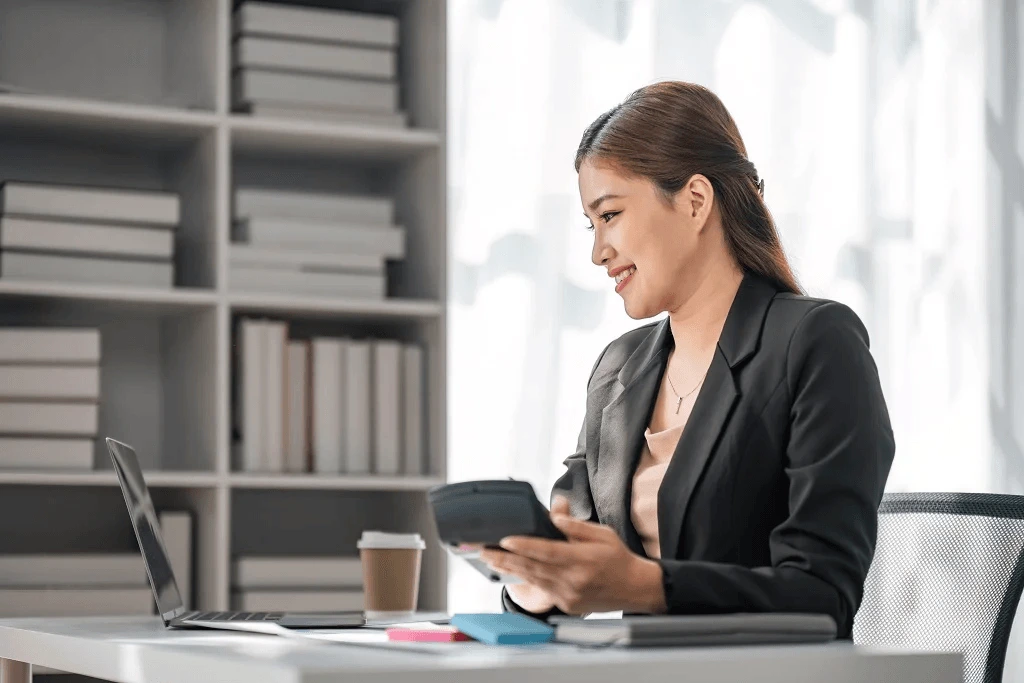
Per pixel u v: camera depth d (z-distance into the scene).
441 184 3.13
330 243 3.06
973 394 3.87
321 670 0.93
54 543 3.03
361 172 3.41
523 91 3.53
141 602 2.80
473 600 3.39
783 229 3.79
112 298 2.82
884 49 3.93
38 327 3.05
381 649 1.17
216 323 2.89
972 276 3.90
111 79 3.19
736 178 1.66
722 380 1.56
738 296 1.61
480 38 3.52
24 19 3.12
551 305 3.47
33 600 2.71
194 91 3.07
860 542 1.38
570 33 3.57
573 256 3.51
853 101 3.87
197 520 2.97
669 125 1.64
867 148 3.87
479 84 3.51
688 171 1.63
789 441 1.49
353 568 2.97
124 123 2.92
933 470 3.84
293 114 3.05
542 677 0.98
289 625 1.57
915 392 3.86
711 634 1.14
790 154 3.82
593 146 1.66
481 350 3.44
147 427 3.17
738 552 1.51
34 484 3.01
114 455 1.76
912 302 3.88
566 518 1.27
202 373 2.96
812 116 3.85
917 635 1.79
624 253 1.65
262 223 3.00
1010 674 3.63
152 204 2.90
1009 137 3.93
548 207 3.50
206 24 3.00
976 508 1.80
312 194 3.17
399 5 3.33
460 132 3.49
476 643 1.24
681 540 1.53
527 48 3.54
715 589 1.27
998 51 3.95
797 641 1.17
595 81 3.59
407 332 3.24
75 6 3.16
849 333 1.52
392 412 3.07
